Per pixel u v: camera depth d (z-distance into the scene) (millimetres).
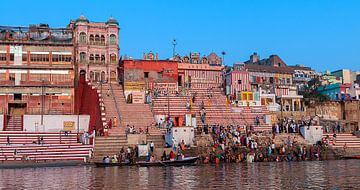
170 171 29500
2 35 58719
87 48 64312
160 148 40031
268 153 40594
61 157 39188
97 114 50500
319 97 75688
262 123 54312
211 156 38125
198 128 47094
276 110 63375
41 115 52250
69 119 53125
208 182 22594
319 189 19734
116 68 65062
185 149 40219
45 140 44562
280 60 96125
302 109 66125
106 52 65188
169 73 66125
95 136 43000
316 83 87625
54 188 20594
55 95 58250
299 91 86375
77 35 64312
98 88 57438
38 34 59562
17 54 58281
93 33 65062
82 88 58500
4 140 43781
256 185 21250
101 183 22375
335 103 68625
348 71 97188
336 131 55969
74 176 26391
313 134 46938
